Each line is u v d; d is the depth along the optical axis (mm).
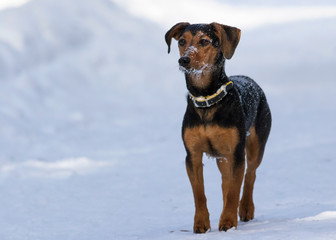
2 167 13547
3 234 7953
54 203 9961
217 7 57844
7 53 27594
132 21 40094
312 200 8641
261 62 36562
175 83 31000
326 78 30438
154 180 11539
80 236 7535
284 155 13023
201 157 7031
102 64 31078
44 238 7625
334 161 11969
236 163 6816
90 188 11133
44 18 32156
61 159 14539
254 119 7852
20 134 18688
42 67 28281
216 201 9312
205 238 6004
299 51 39250
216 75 6793
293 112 20578
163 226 7699
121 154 15000
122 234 7270
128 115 23344
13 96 23344
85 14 35688
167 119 21625
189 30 6902
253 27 52031
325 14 55625
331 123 17391
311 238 5309
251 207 7723
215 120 6777
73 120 21906
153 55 35125
